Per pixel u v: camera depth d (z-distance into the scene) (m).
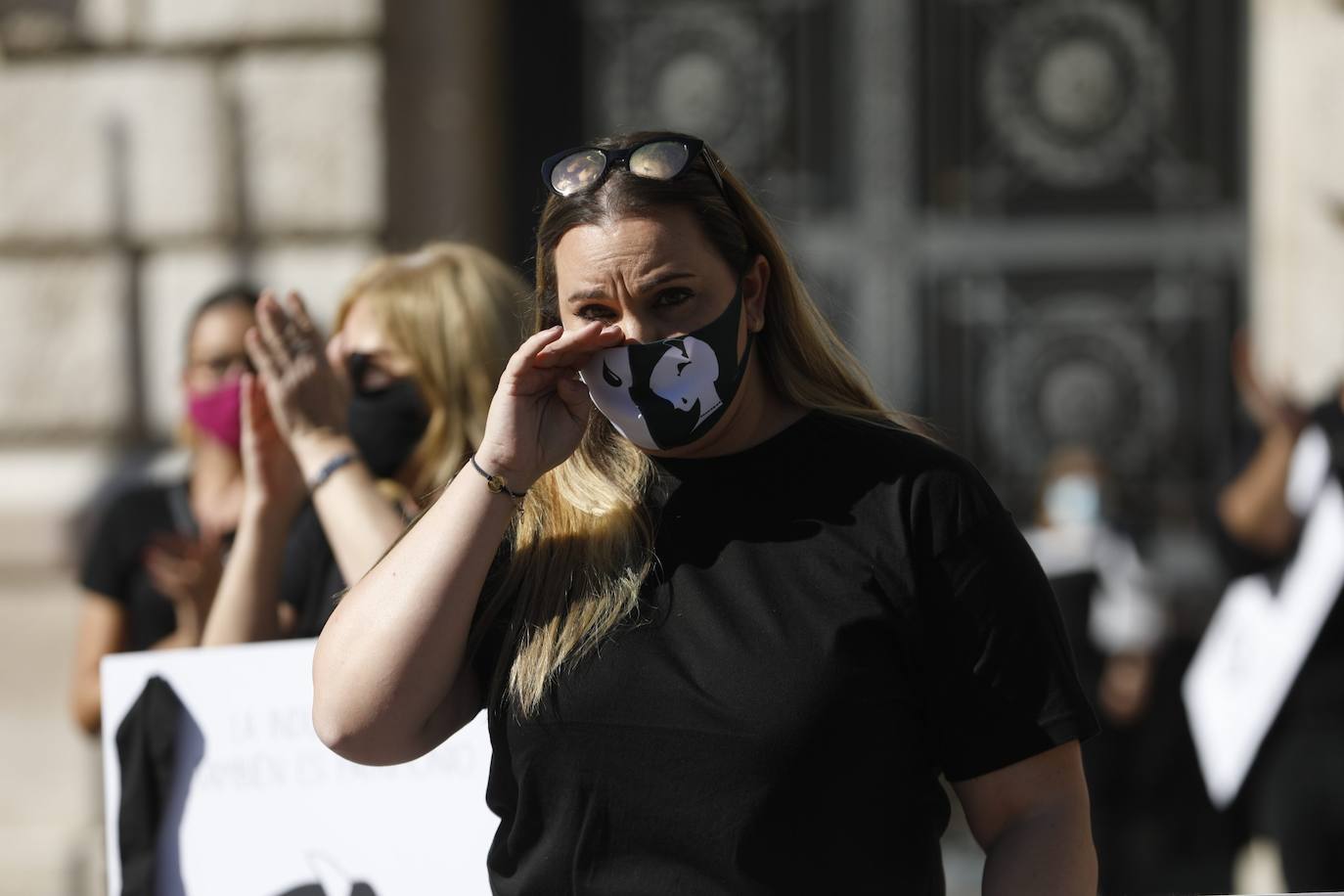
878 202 22.52
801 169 22.62
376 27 20.20
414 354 10.06
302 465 9.35
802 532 6.35
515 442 6.49
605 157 6.45
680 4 22.55
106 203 20.47
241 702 8.80
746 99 22.56
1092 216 22.38
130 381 20.52
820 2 22.55
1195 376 22.20
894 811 6.15
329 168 20.25
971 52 22.42
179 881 8.67
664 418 6.41
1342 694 15.48
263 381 9.57
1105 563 19.48
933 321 22.59
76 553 19.92
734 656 6.15
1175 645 19.50
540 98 22.47
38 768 20.28
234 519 12.78
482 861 8.54
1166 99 22.19
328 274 20.28
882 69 22.41
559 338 6.43
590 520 6.59
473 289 10.27
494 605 6.76
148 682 8.86
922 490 6.32
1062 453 22.33
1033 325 22.48
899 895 6.15
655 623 6.33
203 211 20.34
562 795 6.31
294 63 20.28
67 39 20.44
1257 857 19.11
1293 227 20.97
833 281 22.66
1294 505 15.97
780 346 6.92
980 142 22.42
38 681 20.25
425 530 6.60
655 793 6.13
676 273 6.31
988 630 6.22
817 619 6.16
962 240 22.50
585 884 6.23
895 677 6.21
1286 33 21.06
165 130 20.39
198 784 8.74
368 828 8.58
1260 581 16.17
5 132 20.55
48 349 20.58
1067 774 6.36
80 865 19.77
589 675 6.30
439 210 20.98
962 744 6.31
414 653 6.45
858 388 7.15
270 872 8.69
